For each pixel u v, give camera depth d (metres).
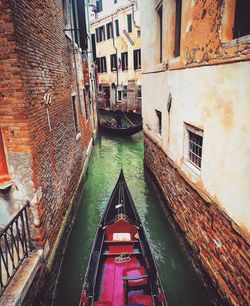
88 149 11.38
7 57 3.53
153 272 4.03
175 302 4.61
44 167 4.52
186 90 4.95
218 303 4.02
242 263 3.32
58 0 6.33
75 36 9.38
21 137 3.82
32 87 4.10
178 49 5.77
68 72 7.30
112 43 24.08
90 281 3.96
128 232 5.03
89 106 13.09
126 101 23.98
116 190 6.60
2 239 4.29
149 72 8.80
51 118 5.13
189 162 5.34
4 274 3.63
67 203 6.23
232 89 3.28
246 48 2.92
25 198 4.04
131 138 16.27
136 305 3.16
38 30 4.57
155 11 7.38
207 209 4.30
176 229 6.14
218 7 3.47
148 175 9.89
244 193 3.17
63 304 4.63
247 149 3.05
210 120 3.97
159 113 8.12
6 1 3.33
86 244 6.16
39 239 4.16
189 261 5.23
